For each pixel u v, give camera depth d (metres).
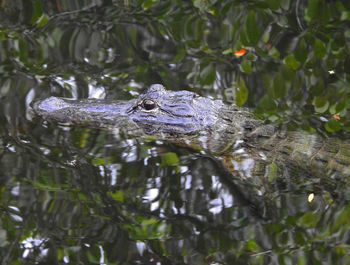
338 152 8.00
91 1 12.66
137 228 6.27
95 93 9.42
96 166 7.36
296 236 6.45
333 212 6.93
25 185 6.74
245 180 7.48
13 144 7.56
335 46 11.17
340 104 9.47
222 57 11.03
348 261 6.06
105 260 5.77
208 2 12.52
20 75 9.67
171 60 10.88
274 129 8.71
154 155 7.82
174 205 6.74
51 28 11.66
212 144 8.28
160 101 8.71
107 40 11.48
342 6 12.38
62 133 8.06
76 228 6.18
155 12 12.54
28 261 5.66
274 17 12.12
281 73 10.46
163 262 5.82
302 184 7.50
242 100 9.66
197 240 6.20
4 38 10.95
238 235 6.35
